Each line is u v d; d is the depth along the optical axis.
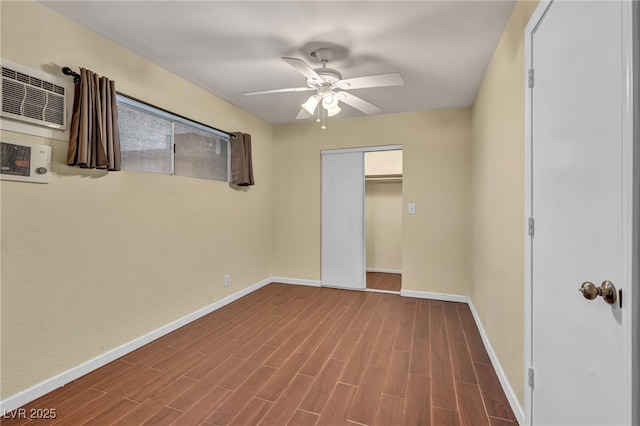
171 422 1.64
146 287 2.57
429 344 2.59
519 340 1.66
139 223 2.51
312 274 4.49
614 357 0.85
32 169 1.81
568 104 1.13
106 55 2.24
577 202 1.07
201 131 3.22
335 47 2.36
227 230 3.62
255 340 2.65
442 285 3.86
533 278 1.47
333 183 4.39
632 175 0.77
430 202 3.90
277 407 1.77
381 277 5.14
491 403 1.81
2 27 1.68
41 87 1.85
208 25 2.09
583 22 1.02
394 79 2.29
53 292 1.92
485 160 2.67
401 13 1.94
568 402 1.13
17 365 1.75
